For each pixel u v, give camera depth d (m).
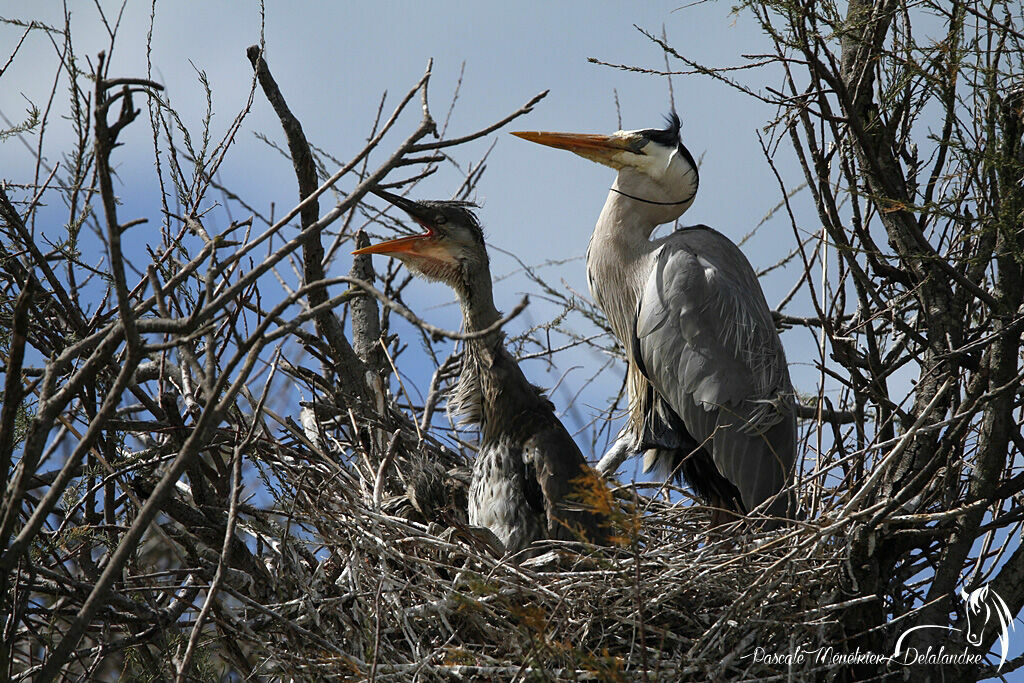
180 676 6.94
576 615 9.40
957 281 9.95
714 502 13.48
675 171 14.11
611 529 10.85
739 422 12.61
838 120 10.18
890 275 11.44
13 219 9.31
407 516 11.54
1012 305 9.90
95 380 9.52
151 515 6.72
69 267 10.20
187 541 9.76
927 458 10.28
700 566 9.25
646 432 13.81
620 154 14.16
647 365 13.26
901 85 10.46
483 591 8.64
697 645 9.04
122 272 6.02
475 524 11.81
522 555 11.27
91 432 6.68
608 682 8.45
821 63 10.02
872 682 9.73
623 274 14.12
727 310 12.95
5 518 6.90
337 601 9.46
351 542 9.92
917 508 10.10
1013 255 9.86
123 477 10.11
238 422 10.58
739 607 9.19
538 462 11.34
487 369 12.06
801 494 11.86
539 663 8.40
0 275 9.61
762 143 10.36
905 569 10.55
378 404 13.12
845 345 10.93
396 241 12.26
